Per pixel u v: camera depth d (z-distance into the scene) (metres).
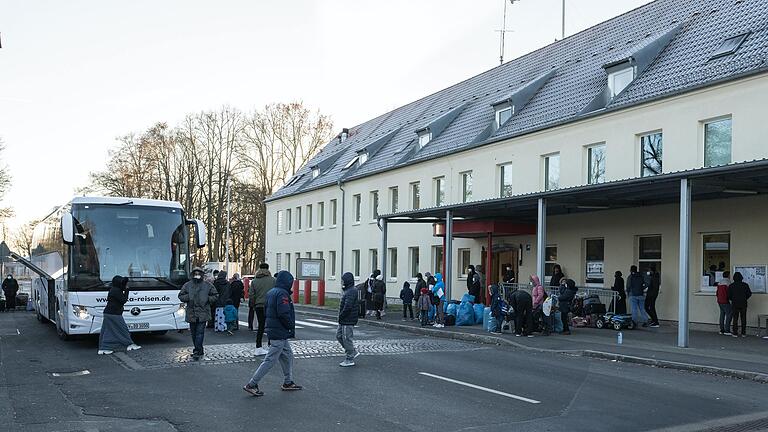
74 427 8.03
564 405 9.45
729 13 22.34
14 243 47.12
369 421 8.40
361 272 40.44
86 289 15.42
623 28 28.73
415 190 35.50
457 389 10.61
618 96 22.55
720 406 9.52
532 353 15.52
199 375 11.78
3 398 9.77
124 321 14.95
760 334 17.67
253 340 17.27
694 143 19.56
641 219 21.81
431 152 33.34
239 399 9.70
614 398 9.99
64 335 17.16
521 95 28.67
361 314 26.61
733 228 19.00
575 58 29.88
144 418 8.52
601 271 23.58
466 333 19.25
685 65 21.20
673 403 9.68
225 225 62.47
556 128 24.86
